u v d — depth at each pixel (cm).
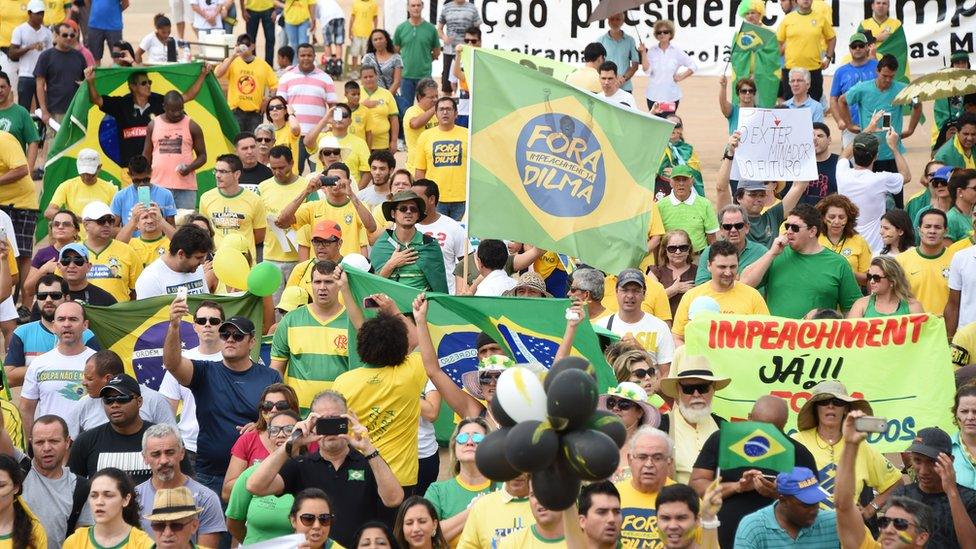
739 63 3341
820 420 1611
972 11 3800
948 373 1819
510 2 3834
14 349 2036
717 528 1471
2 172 2742
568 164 1980
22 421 1898
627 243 1992
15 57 3597
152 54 3984
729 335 1852
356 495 1571
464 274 2186
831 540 1404
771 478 1475
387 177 2773
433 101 3231
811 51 3525
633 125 1994
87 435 1703
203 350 1914
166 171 2934
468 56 2845
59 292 2034
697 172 2916
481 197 1952
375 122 3362
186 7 4438
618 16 3522
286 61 3797
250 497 1562
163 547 1432
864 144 2608
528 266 2461
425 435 1861
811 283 2112
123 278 2330
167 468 1584
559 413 862
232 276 2080
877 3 3612
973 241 2308
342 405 1562
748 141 2580
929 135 3956
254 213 2577
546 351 1786
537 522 1385
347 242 2523
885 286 2017
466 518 1540
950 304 2147
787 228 2120
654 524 1455
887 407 1823
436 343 1894
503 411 889
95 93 2981
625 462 1573
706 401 1642
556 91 1975
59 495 1591
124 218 2683
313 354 1956
